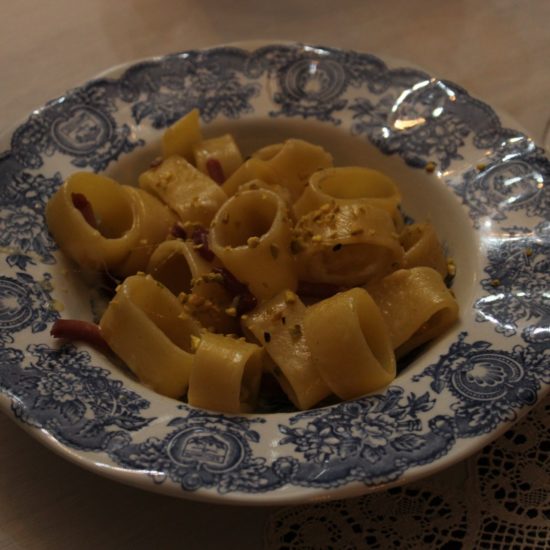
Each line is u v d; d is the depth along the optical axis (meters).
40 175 0.55
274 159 0.56
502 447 0.46
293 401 0.48
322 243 0.51
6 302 0.49
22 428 0.44
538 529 0.44
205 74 0.59
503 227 0.52
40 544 0.44
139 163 0.57
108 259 0.53
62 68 0.64
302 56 0.60
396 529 0.44
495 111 0.56
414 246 0.52
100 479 0.45
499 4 0.67
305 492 0.42
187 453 0.43
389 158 0.57
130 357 0.48
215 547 0.44
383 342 0.48
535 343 0.47
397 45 0.65
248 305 0.50
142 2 0.68
